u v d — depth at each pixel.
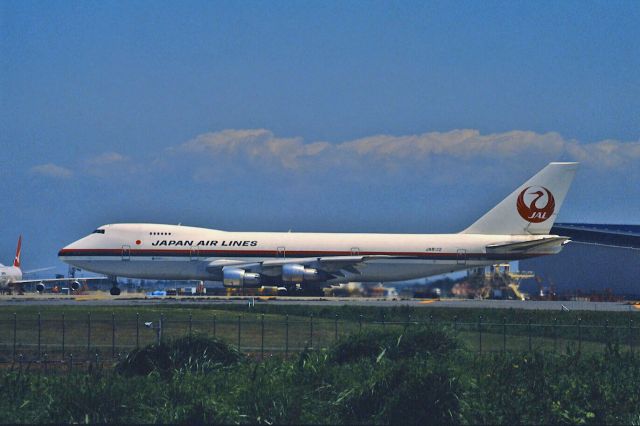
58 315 180.62
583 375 113.75
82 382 102.44
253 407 98.50
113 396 97.56
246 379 107.06
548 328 170.38
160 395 100.19
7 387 103.94
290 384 106.19
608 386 108.19
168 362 114.19
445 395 98.31
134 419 94.88
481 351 131.25
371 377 103.38
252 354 134.38
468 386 102.06
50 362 129.50
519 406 100.62
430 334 122.19
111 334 156.50
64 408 95.75
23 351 139.12
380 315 194.38
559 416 99.88
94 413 94.94
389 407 97.75
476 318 194.38
